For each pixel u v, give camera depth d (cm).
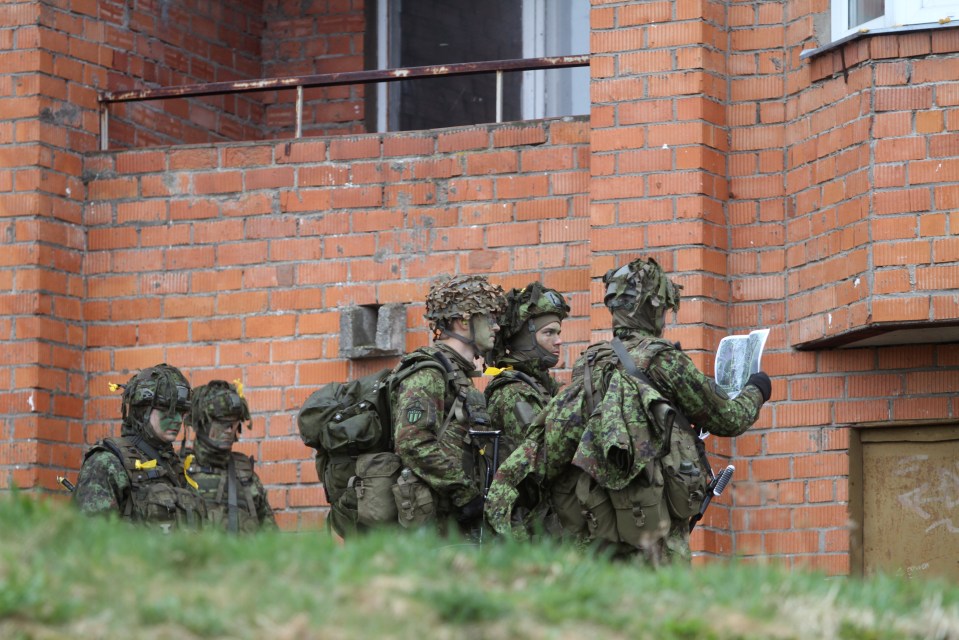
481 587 2311
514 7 4969
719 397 3116
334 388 3616
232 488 3641
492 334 3503
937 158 3819
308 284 4381
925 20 3856
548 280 4206
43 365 4381
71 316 4481
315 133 5059
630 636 2198
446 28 5031
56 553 2247
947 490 3966
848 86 3934
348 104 5044
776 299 4062
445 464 3319
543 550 2492
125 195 4528
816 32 4053
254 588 2205
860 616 2331
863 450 4031
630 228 4078
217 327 4428
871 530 4000
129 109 4672
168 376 3556
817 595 2392
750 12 4159
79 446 4444
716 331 4038
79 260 4522
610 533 3020
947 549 3947
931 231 3797
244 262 4434
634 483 3000
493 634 2144
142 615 2067
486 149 4303
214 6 4981
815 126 4028
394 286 4316
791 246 4056
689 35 4100
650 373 3098
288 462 4322
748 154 4119
